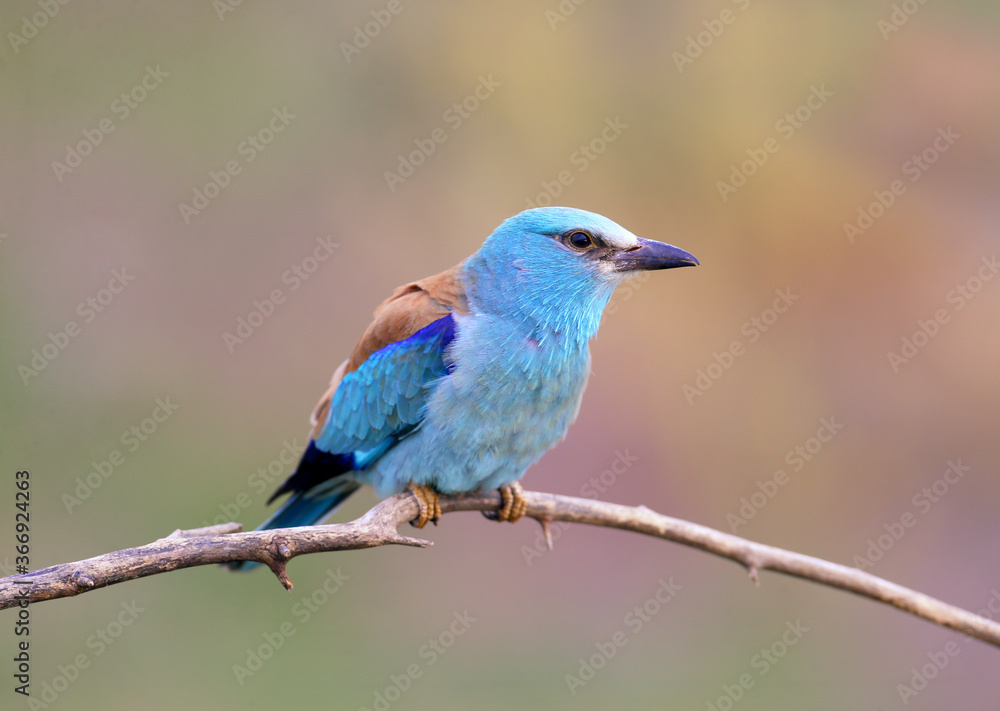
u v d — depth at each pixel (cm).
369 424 813
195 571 1169
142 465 1223
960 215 1398
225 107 1329
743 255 1386
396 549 1262
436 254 1341
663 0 1404
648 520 751
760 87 1400
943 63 1409
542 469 1320
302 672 1155
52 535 1166
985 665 1235
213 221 1305
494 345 767
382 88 1371
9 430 1184
